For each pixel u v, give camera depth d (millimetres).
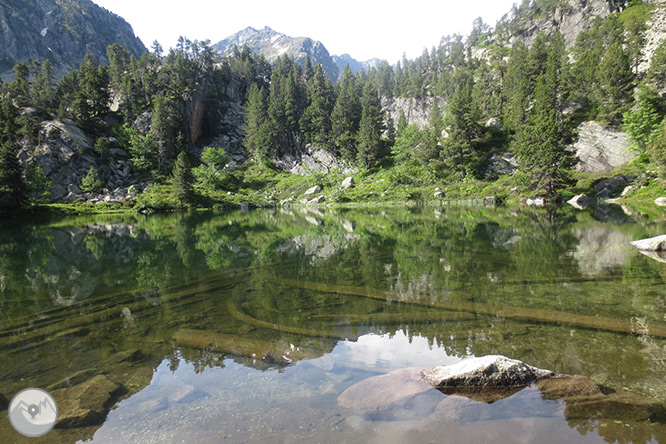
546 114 52094
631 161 56812
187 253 16812
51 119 83688
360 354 5258
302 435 3365
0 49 181500
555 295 7816
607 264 10898
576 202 47156
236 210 69188
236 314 7391
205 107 123625
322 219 39469
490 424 3338
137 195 75188
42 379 4820
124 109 105250
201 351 5586
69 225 39250
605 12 123188
